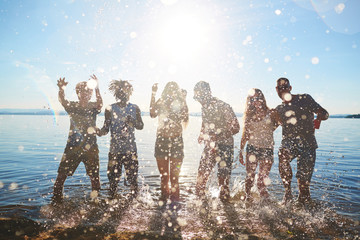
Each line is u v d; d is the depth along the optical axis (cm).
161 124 362
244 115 377
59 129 1802
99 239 228
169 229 253
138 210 305
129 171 352
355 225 264
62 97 346
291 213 299
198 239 231
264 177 359
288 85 362
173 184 354
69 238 229
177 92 373
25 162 604
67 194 358
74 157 346
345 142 1156
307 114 347
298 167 346
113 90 357
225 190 354
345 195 365
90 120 354
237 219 281
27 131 1612
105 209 305
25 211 289
